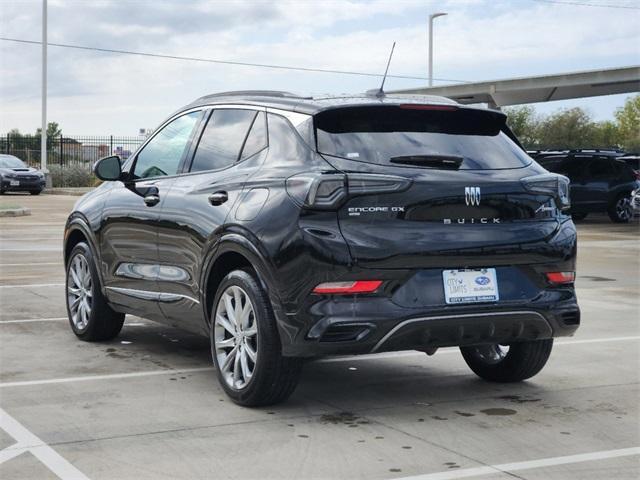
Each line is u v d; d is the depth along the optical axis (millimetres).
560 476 4312
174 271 6281
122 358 6945
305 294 5031
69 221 7746
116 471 4324
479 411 5508
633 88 32906
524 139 63344
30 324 8375
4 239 17359
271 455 4590
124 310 7082
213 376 6363
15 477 4223
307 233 5031
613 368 6801
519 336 5461
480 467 4430
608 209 25766
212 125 6371
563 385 6242
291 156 5418
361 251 4992
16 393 5816
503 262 5336
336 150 5273
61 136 45031
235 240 5449
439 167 5332
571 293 5621
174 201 6281
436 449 4715
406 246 5059
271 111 5816
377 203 5078
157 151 6898
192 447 4707
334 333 4984
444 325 5141
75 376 6320
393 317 5012
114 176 6977
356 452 4652
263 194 5398
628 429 5141
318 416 5348
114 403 5590
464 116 5699
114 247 7039
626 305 10133
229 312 5609
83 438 4848
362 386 6172
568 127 62938
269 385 5340
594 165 25734
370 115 5488
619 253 16547
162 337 7840
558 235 5539
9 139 44688
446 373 6629
